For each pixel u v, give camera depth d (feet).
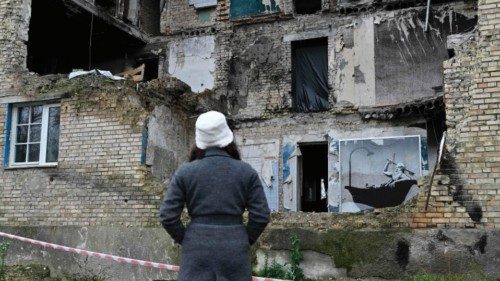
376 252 24.56
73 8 42.65
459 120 25.68
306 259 25.54
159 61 52.34
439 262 23.73
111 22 46.80
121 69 53.11
